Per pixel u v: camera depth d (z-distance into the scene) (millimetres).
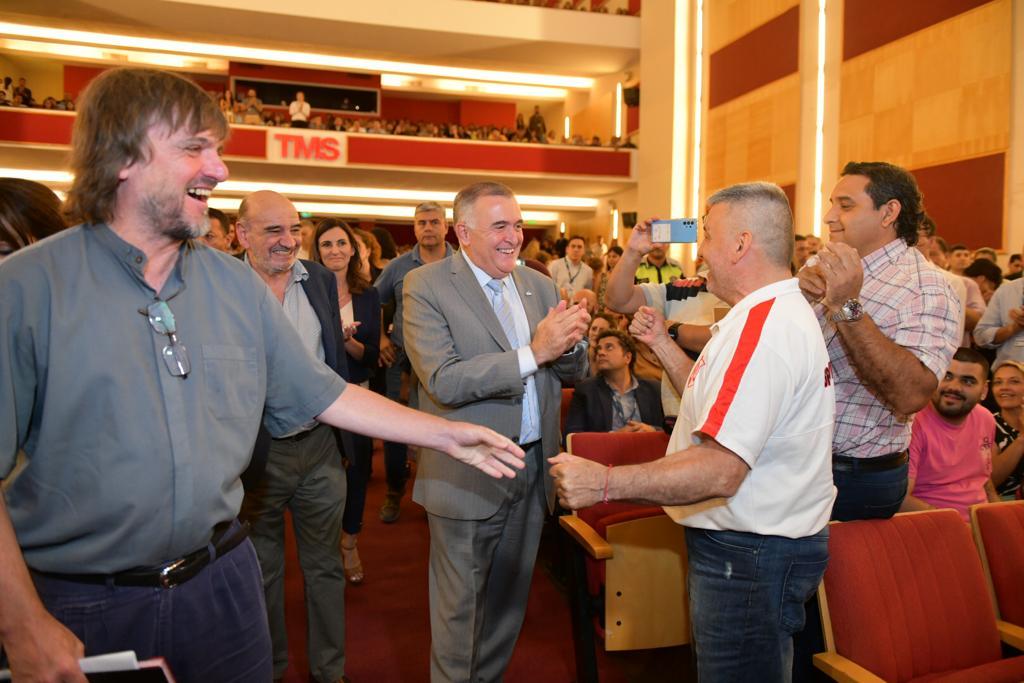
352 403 1280
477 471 1864
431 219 3746
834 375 1758
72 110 11969
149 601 1049
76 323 974
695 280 2631
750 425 1286
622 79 14961
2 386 932
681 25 12383
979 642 1711
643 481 1266
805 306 1407
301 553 2219
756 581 1392
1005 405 2713
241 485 1180
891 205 1736
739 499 1384
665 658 2479
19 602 889
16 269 958
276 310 1244
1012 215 6637
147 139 997
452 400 1774
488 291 1990
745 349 1329
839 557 1648
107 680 850
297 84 15797
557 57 14406
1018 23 6582
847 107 8773
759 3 10398
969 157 7098
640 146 13719
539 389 1989
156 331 1037
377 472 4789
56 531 989
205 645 1106
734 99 11055
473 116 17703
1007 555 1828
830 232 1844
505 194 1900
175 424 1035
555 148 13562
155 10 12297
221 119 1076
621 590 2129
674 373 1860
